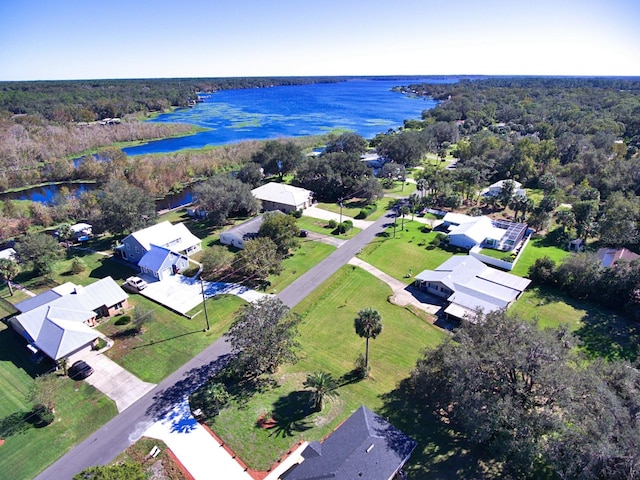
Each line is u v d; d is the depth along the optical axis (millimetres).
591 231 73875
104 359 45219
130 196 75500
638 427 24641
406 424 36156
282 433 35438
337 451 30859
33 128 158375
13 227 81312
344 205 97625
